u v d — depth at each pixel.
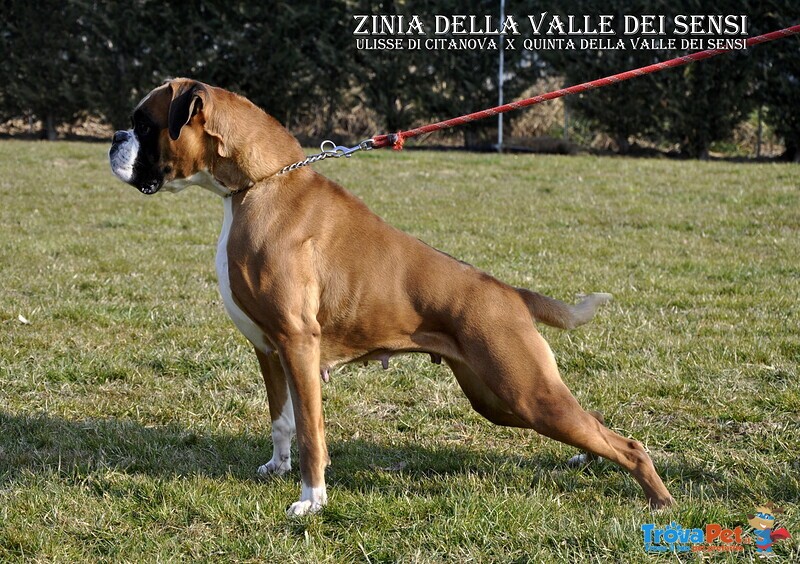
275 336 3.63
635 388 5.17
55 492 3.81
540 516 3.59
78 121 19.55
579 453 4.40
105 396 5.11
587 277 7.80
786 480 3.95
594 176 13.89
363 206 3.81
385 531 3.53
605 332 6.20
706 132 17.11
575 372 5.54
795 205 11.15
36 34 18.03
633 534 3.38
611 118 17.41
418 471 4.21
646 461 3.63
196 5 17.84
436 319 3.68
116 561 3.30
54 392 5.16
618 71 17.14
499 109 4.34
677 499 3.76
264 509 3.70
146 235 9.54
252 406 5.00
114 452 4.34
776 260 8.45
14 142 17.08
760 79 16.58
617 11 16.86
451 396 5.18
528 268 8.11
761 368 5.46
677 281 7.65
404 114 18.12
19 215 10.48
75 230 9.73
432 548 3.40
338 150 4.02
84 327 6.28
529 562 3.26
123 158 3.74
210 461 4.32
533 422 3.60
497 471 4.18
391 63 17.67
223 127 3.70
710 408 4.88
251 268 3.62
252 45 17.91
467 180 13.66
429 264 3.70
